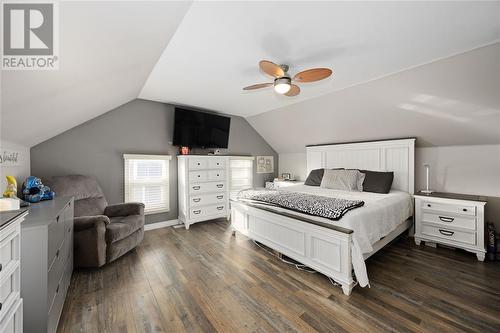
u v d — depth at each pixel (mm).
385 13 1579
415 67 2469
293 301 1836
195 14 1560
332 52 2150
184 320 1628
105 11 1055
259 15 1589
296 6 1496
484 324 1563
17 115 1577
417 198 3033
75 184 2768
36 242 1259
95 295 1921
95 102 2512
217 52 2131
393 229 2621
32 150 2742
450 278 2172
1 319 878
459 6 1506
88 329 1535
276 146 5641
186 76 2734
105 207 2990
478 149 2986
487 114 2545
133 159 3574
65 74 1428
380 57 2258
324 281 2129
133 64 1993
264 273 2289
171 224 3979
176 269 2381
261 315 1678
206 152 4520
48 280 1309
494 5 1489
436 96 2656
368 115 3463
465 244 2650
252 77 2783
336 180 3736
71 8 909
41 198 2016
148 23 1392
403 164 3500
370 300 1841
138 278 2199
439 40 1946
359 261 1858
